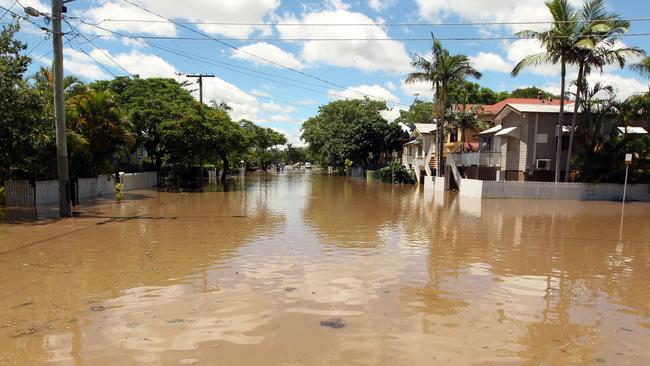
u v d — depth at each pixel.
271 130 82.81
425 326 6.21
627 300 7.69
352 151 62.03
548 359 5.25
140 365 4.90
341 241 12.84
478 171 35.94
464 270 9.59
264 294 7.55
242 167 92.06
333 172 90.44
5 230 14.14
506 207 23.31
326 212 20.31
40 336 5.65
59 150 17.12
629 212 21.66
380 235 14.03
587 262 10.64
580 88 28.70
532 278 9.05
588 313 6.96
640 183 29.16
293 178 61.66
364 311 6.78
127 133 26.50
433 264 10.09
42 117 18.66
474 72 34.47
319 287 8.04
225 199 26.58
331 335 5.80
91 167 26.56
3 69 17.17
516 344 5.67
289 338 5.68
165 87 39.47
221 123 39.28
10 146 18.23
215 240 12.73
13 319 6.25
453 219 18.22
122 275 8.67
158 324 6.10
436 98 35.78
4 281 8.16
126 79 38.19
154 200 25.45
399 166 49.09
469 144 44.78
